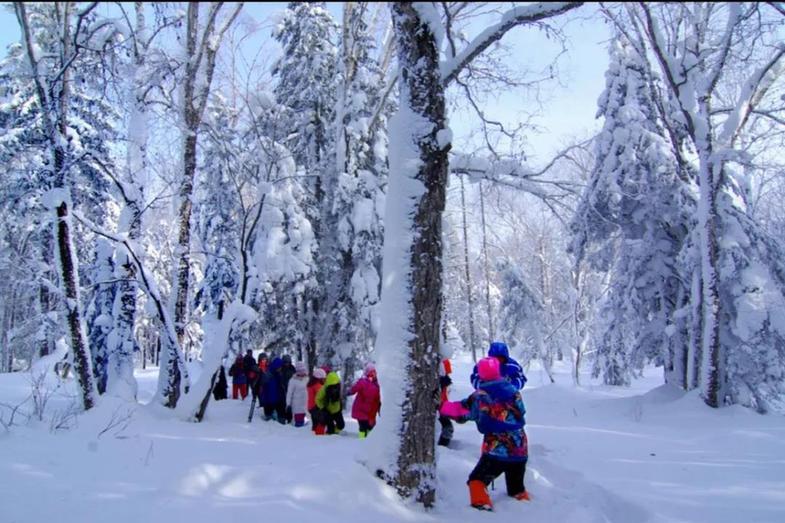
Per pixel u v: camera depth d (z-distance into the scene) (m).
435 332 5.68
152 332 36.19
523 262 35.41
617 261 18.97
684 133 16.45
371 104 16.09
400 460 5.41
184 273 12.10
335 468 5.46
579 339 26.92
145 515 4.40
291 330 16.33
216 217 20.31
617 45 16.92
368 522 4.69
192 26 11.29
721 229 13.98
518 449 5.60
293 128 16.92
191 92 11.45
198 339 29.97
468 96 8.23
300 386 11.71
